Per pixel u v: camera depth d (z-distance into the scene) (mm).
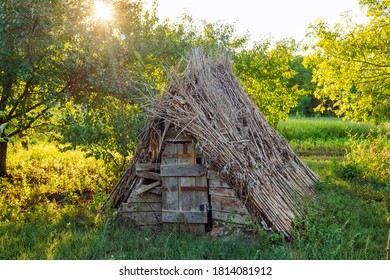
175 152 7555
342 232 6617
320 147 21625
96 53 9969
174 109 7484
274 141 9031
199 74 8148
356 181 11664
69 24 8930
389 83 13445
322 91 15164
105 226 6836
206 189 7465
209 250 6109
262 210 6773
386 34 13492
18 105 10398
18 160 14375
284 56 16797
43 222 7770
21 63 8516
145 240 6617
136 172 7805
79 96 9945
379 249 6156
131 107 10664
